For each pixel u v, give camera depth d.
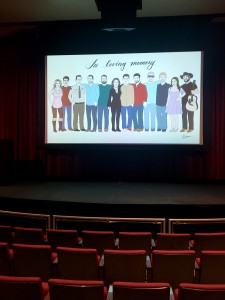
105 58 7.23
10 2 6.02
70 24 7.24
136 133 7.23
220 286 2.14
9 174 7.25
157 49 7.09
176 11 6.44
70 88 7.35
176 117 7.12
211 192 6.05
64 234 3.88
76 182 7.39
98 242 3.80
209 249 3.67
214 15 6.75
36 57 7.94
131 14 5.78
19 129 8.25
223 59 7.49
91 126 7.33
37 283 2.23
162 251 2.96
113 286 2.20
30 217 5.21
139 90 7.18
